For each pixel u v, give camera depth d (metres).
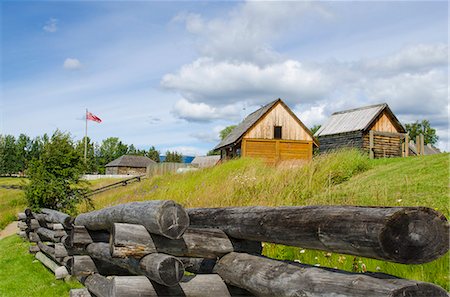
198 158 65.69
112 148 109.81
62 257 7.93
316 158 12.95
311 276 2.80
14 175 81.19
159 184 18.83
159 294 3.68
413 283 2.29
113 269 6.17
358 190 9.55
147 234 3.85
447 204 7.70
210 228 4.15
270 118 30.17
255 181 10.88
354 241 2.49
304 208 3.08
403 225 2.34
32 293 7.27
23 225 13.05
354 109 31.98
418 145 26.05
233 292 3.85
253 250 4.10
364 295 2.38
